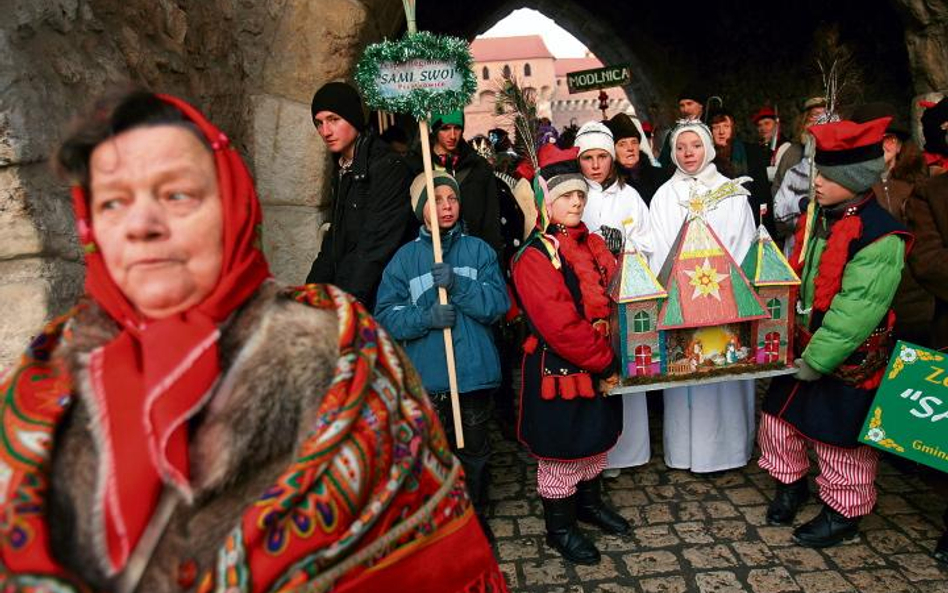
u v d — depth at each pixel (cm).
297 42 362
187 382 70
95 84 226
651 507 316
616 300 255
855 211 252
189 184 75
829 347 248
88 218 78
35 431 70
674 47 1161
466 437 287
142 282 74
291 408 74
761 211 399
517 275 262
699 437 338
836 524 275
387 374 82
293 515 69
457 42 262
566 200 268
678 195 325
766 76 932
